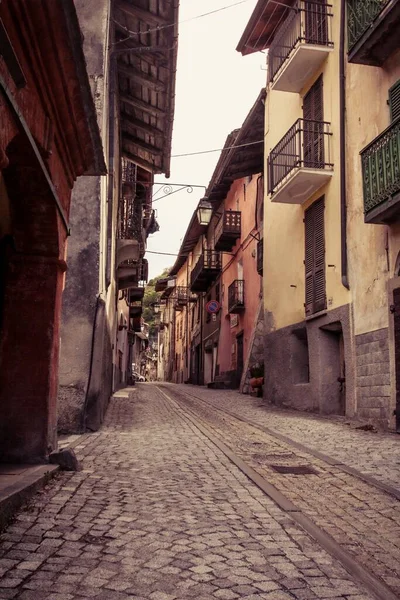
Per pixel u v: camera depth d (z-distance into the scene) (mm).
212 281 35938
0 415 6551
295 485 6441
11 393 6586
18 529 4367
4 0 3934
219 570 3707
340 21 13383
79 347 10562
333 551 4164
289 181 14102
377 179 10500
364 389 11719
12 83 4152
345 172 12922
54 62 5094
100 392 10844
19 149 5102
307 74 15086
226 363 30312
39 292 6672
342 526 4961
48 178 5734
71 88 5641
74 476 6348
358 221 12219
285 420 12734
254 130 20359
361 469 7227
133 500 5422
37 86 5090
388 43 10820
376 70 11688
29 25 4438
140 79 13695
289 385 15828
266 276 18406
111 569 3650
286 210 16766
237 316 27906
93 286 10828
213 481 6461
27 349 6613
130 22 12195
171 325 61156
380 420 10961
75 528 4465
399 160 9742
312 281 14570
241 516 5047
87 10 11195
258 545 4258
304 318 14914
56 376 7027
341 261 12727
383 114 11383
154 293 90500
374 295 11453
